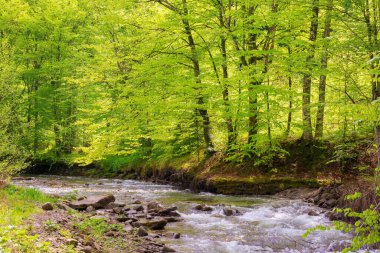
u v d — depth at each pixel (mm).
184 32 18703
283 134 19203
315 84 18734
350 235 9984
